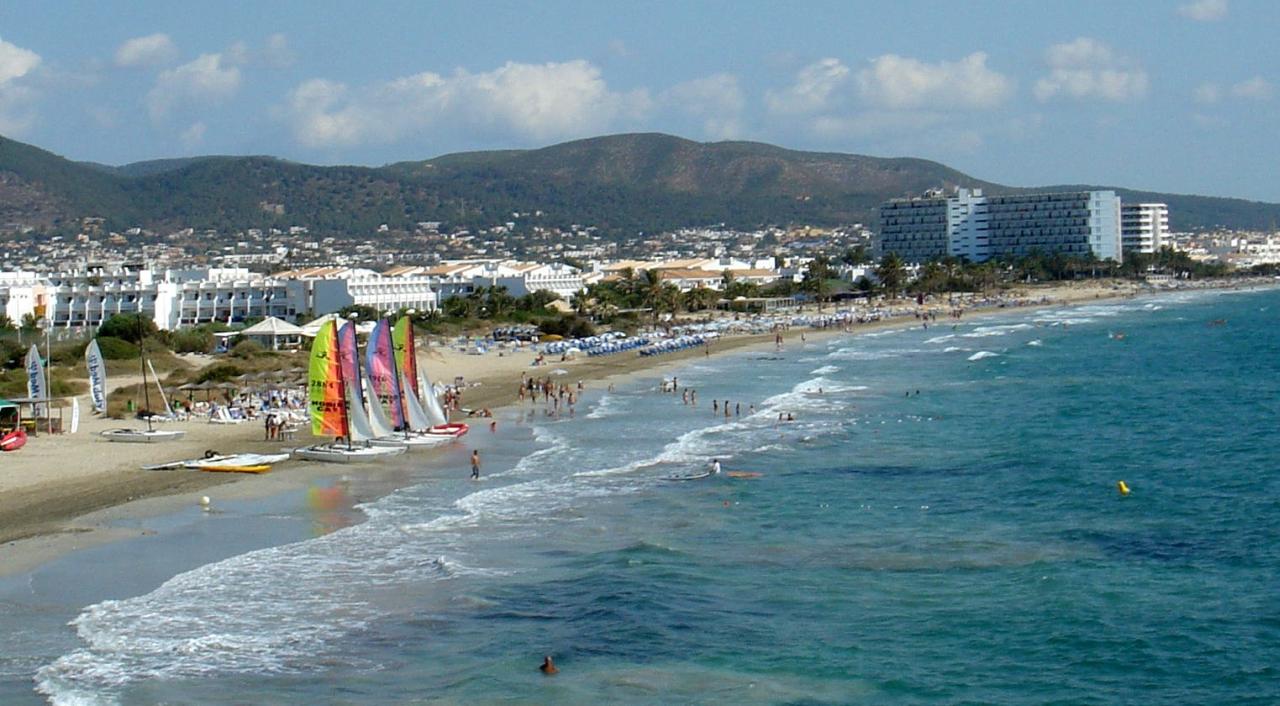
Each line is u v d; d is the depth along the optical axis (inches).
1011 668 1536.7
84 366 5093.5
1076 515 2367.1
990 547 2126.0
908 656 1579.7
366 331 6299.2
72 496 2591.0
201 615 1733.5
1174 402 4212.6
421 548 2122.3
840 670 1530.5
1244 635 1637.6
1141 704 1424.7
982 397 4493.1
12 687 1457.9
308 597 1824.6
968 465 2947.8
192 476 2832.2
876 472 2869.1
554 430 3688.5
